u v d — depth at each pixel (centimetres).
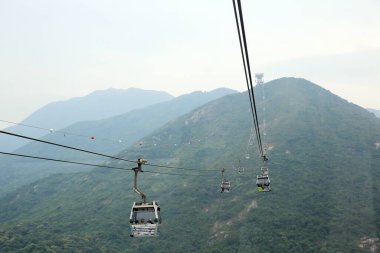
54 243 12581
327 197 13175
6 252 11744
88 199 19338
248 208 14112
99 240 13675
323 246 10419
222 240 12662
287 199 13838
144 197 2453
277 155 17662
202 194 16412
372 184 13262
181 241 13438
